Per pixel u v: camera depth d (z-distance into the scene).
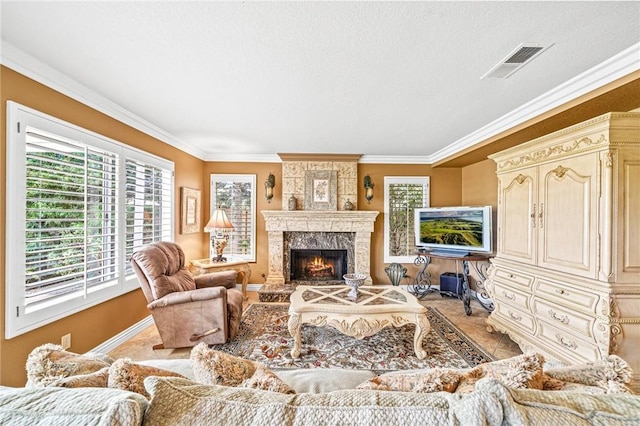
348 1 1.42
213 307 2.74
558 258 2.40
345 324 2.60
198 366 1.01
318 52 1.87
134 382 0.87
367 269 4.92
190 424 0.64
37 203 2.05
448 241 4.41
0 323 1.79
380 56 1.91
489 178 4.39
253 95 2.54
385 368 2.49
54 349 1.08
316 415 0.66
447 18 1.54
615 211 2.01
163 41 1.76
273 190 5.04
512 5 1.43
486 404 0.64
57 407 0.65
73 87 2.29
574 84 2.25
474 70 2.09
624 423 0.63
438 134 3.73
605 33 1.65
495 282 3.10
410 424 0.64
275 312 3.86
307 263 5.17
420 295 4.70
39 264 2.03
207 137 3.91
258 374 1.03
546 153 2.52
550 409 0.65
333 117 3.09
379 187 5.13
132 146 3.08
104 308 2.68
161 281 2.77
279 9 1.48
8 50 1.80
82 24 1.59
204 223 4.95
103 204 2.62
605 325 1.97
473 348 2.85
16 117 1.86
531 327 2.59
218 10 1.48
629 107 2.35
